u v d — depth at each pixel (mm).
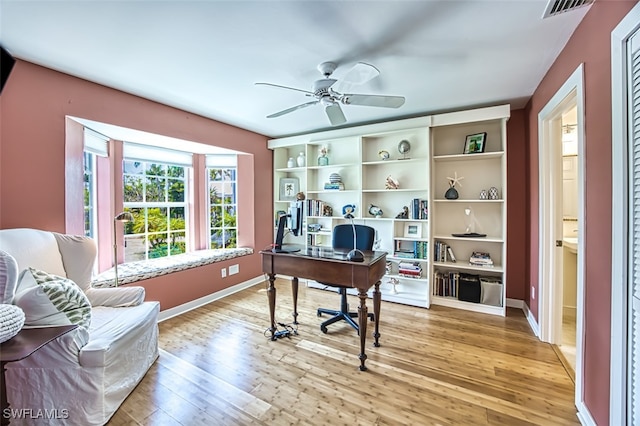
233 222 4328
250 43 1870
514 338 2547
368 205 3928
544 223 2475
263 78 2402
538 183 2592
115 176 3176
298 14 1574
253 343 2469
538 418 1602
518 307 3252
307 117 3502
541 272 2496
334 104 2311
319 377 1989
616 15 1271
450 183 3482
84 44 1863
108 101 2545
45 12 1530
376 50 1966
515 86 2594
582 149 1603
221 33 1754
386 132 3516
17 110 2033
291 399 1769
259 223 4355
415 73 2326
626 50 1193
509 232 3281
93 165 2979
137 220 3475
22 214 2064
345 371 2059
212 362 2176
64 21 1615
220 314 3117
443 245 3441
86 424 1528
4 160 1980
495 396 1785
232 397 1788
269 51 1971
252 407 1701
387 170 3820
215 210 4246
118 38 1799
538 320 2586
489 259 3221
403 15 1588
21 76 2051
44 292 1563
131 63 2127
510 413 1641
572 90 1764
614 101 1261
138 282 2771
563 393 1808
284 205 4750
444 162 3529
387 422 1579
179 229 3971
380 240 3873
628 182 1196
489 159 3334
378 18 1615
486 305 3139
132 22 1634
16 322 1310
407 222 3656
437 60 2109
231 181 4305
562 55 1957
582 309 1600
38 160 2139
